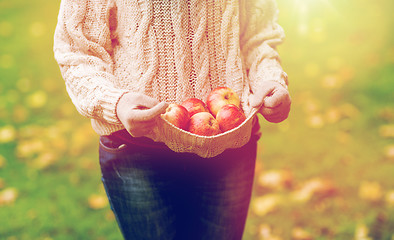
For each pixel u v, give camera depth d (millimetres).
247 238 2766
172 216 1673
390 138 3518
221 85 1624
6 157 3611
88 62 1507
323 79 4348
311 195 3035
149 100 1359
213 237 1730
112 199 1694
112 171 1639
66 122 4070
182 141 1382
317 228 2789
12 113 4223
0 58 5312
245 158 1663
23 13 6625
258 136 1718
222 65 1614
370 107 3889
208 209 1696
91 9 1520
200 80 1575
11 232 2912
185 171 1628
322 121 3777
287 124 3812
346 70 4418
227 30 1595
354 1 5754
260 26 1708
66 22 1505
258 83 1608
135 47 1525
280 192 3104
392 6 5562
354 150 3441
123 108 1360
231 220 1707
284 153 3477
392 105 3881
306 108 3949
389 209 2877
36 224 2965
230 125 1451
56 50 1531
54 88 4637
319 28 5254
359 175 3193
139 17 1505
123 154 1588
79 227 2924
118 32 1564
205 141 1368
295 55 4832
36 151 3656
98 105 1411
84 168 3475
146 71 1534
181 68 1542
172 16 1506
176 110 1417
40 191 3262
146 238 1688
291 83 4340
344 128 3686
